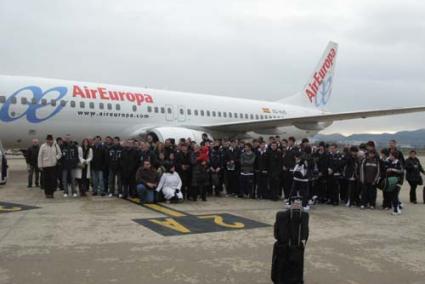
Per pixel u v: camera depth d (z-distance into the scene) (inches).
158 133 733.9
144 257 255.1
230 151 561.9
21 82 666.2
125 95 771.4
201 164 505.7
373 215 433.1
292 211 204.5
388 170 448.5
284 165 516.4
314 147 541.3
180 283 210.8
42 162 496.4
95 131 730.8
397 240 316.2
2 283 206.1
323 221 392.2
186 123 858.8
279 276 202.7
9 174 797.2
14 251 263.4
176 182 487.2
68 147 518.6
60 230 324.8
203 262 247.4
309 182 474.9
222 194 586.2
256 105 1029.8
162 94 837.8
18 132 658.8
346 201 526.3
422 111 818.2
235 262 248.5
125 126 763.4
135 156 507.8
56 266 234.2
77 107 701.9
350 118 844.0
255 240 304.5
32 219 366.9
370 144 472.4
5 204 450.9
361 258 263.4
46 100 671.1
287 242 203.0
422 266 248.5
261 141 553.6
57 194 542.6
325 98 1246.3
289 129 1113.4
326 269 238.8
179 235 316.5
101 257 253.3
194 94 905.5
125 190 514.0
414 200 541.0
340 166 496.1
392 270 239.5
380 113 820.6
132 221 366.3
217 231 333.7
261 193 542.9
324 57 1226.0
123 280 213.2
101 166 533.3
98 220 368.2
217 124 876.6
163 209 437.7
